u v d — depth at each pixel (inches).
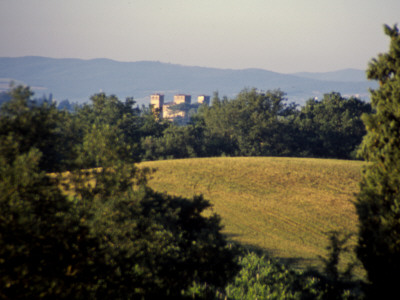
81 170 2074.3
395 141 2011.6
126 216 2166.6
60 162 1835.6
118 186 2175.2
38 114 1615.4
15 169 1395.2
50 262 1448.1
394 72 2191.2
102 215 2018.9
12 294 1283.2
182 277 2122.3
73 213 1739.7
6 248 1270.9
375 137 2119.8
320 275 2191.2
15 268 1289.4
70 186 2062.0
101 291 1636.3
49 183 1581.0
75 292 1451.8
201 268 2236.7
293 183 7854.3
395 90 2060.8
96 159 2193.7
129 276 1754.4
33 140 1617.9
